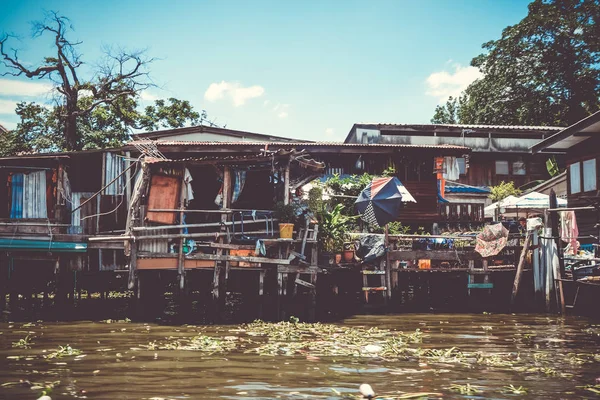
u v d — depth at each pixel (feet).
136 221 43.04
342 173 73.82
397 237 52.60
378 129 99.04
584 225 68.03
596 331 38.60
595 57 113.50
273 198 51.57
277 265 44.29
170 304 55.93
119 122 101.65
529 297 54.44
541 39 115.24
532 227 52.21
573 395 20.44
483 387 21.50
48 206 51.55
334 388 21.15
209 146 64.44
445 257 52.65
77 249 47.70
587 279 44.80
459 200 82.17
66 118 95.14
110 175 55.31
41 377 22.85
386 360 27.09
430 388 21.31
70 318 45.11
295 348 30.12
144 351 29.25
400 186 51.85
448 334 37.01
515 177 104.22
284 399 19.51
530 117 118.93
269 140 84.43
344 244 51.19
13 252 47.50
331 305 53.72
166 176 44.96
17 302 51.90
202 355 28.04
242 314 47.50
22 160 51.06
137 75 100.01
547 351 30.48
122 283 61.77
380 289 51.49
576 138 66.08
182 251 43.47
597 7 110.93
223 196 45.29
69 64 94.48
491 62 121.70
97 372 23.86
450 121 150.10
